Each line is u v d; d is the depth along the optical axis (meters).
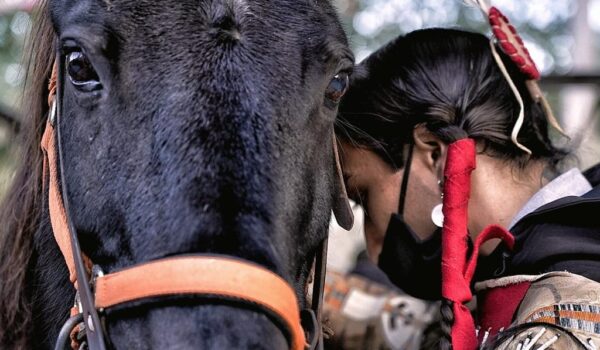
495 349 1.31
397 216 1.64
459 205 1.46
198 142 1.06
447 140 1.53
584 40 4.38
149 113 1.11
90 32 1.15
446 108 1.56
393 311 2.12
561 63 4.42
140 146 1.10
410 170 1.62
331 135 1.33
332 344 2.15
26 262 1.49
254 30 1.17
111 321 1.11
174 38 1.14
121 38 1.14
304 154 1.18
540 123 1.64
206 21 1.15
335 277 2.21
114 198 1.12
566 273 1.33
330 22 1.28
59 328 1.41
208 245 1.01
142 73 1.12
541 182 1.63
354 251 3.38
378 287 2.21
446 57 1.61
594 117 2.84
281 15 1.20
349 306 2.15
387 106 1.62
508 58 1.63
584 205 1.39
